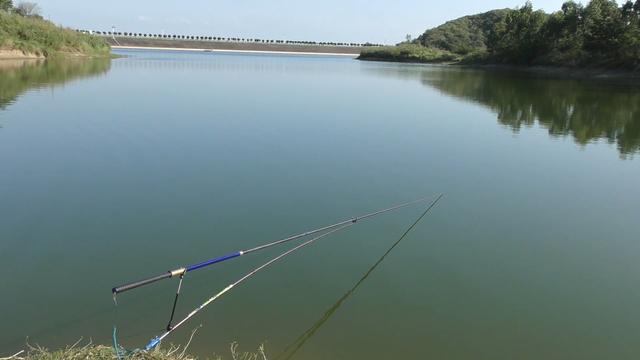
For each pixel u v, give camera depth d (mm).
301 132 15375
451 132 16672
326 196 9711
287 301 6082
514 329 5699
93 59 53281
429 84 37031
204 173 10867
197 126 15648
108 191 9617
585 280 6816
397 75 47656
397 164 12164
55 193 9438
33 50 46656
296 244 7617
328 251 7430
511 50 76562
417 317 5863
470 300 6238
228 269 6809
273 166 11570
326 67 59688
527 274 6941
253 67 51844
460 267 7074
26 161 11430
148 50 116250
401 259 7262
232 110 18922
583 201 9883
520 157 13414
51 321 5574
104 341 5234
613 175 11820
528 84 41219
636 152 14383
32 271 6652
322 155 12719
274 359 5043
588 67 57156
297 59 93750
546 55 70250
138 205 8969
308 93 25703
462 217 8898
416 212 9062
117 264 6875
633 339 5562
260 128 15711
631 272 7059
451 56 104438
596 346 5438
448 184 10734
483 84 40000
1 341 5195
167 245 7469
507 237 8125
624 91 34781
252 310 5875
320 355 5141
